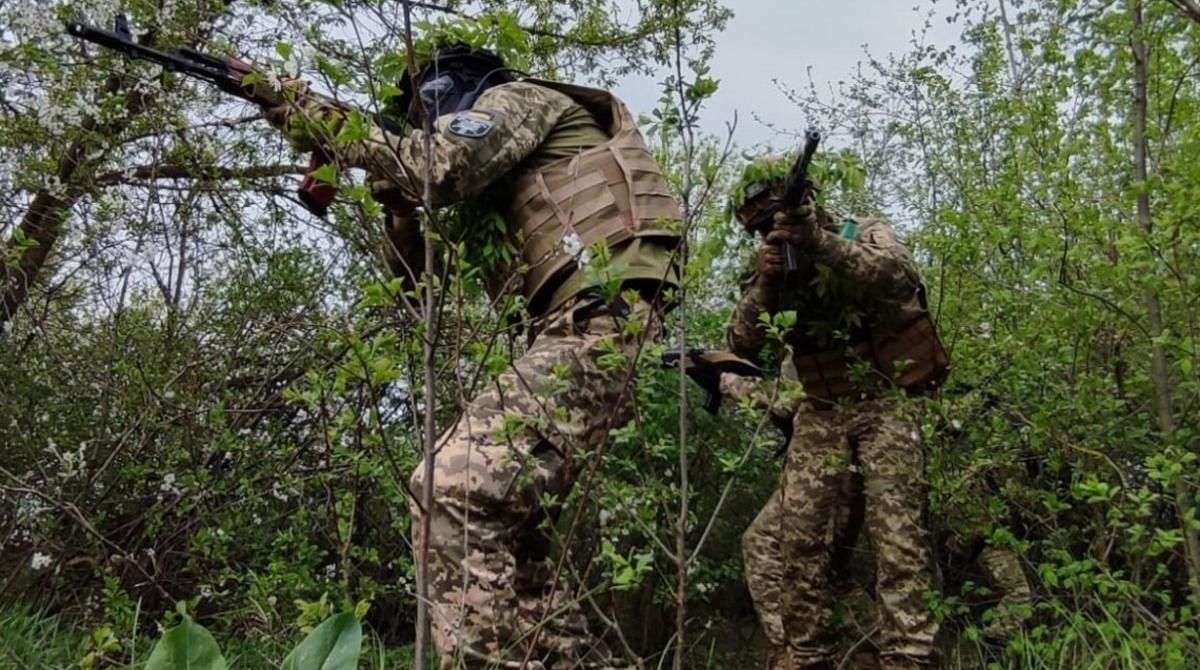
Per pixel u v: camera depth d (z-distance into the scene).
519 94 2.53
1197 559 2.95
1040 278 3.44
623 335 2.30
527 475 2.21
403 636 4.62
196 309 4.76
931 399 3.58
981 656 3.29
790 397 2.38
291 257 4.67
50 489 4.05
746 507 5.38
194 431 4.40
